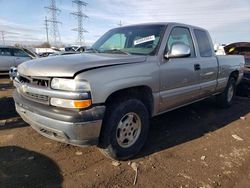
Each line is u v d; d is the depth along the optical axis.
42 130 3.29
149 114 3.92
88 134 2.97
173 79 4.12
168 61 4.02
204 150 3.99
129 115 3.46
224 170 3.39
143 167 3.40
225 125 5.24
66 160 3.52
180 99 4.41
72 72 2.93
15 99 3.63
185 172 3.31
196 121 5.43
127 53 3.92
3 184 2.92
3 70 13.56
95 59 3.34
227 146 4.18
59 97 2.98
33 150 3.78
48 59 3.51
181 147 4.07
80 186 2.93
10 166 3.31
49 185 2.94
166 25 4.30
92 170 3.28
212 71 5.29
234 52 9.28
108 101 3.28
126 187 2.95
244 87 8.15
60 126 2.92
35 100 3.27
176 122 5.31
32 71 3.28
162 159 3.64
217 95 6.36
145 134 3.72
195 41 4.86
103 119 3.20
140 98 3.74
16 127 4.70
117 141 3.36
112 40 4.58
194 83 4.72
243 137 4.61
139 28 4.48
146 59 3.68
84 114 2.90
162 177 3.17
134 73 3.42
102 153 3.55
